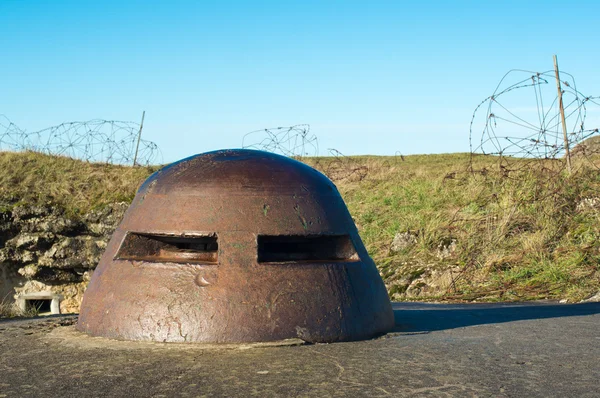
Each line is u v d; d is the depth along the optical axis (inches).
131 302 177.8
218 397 126.1
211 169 194.9
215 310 170.7
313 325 174.9
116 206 622.8
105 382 137.3
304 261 189.9
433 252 454.3
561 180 479.2
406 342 178.4
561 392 129.1
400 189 665.0
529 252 404.8
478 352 165.2
